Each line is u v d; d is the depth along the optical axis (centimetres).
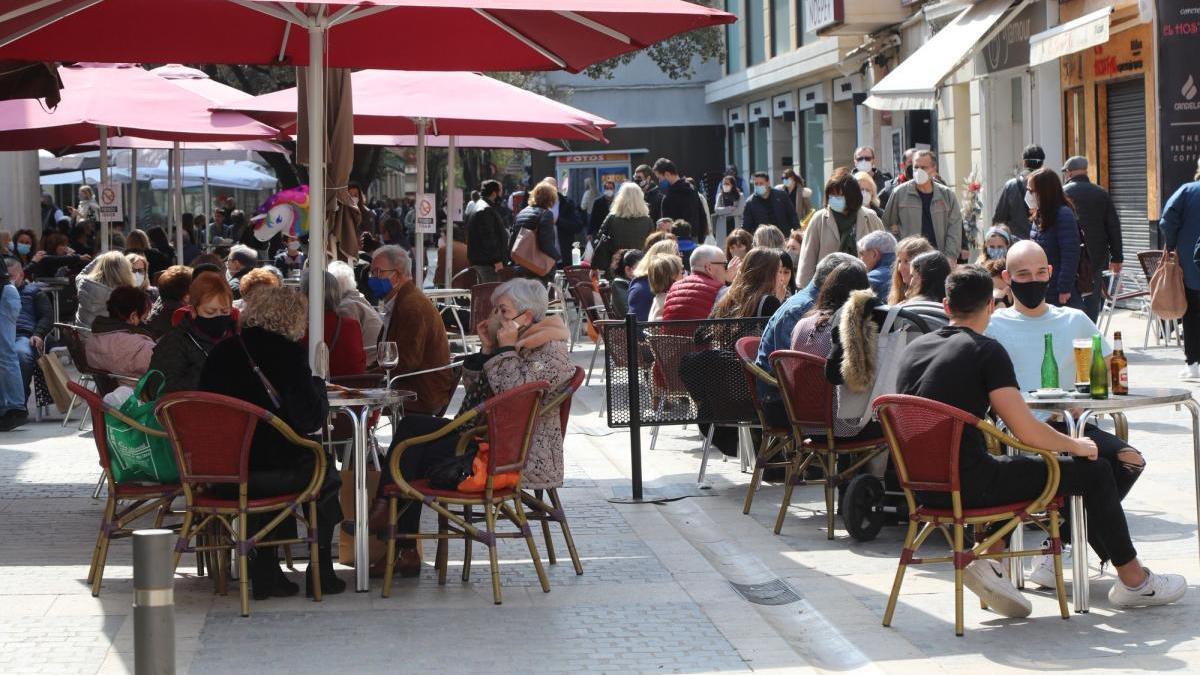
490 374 771
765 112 4584
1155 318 1712
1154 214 1966
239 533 718
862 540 869
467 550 786
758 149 4844
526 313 778
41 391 1410
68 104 1354
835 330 866
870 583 775
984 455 681
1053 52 1875
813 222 1373
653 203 2306
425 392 976
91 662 634
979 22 2153
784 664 634
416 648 659
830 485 875
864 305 845
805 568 811
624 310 1599
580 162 3734
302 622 703
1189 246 1350
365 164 2850
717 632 683
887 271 1088
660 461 1166
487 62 1022
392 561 752
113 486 753
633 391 999
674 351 1022
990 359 679
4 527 920
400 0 746
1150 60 1958
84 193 2562
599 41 934
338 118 1101
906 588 762
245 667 629
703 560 832
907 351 706
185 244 2833
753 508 976
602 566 820
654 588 767
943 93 2639
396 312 980
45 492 1037
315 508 739
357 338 932
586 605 734
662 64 4538
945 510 681
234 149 2298
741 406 1023
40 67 1166
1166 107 1588
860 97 3250
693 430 1327
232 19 928
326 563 760
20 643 663
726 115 5266
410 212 3816
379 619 709
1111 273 1606
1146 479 997
